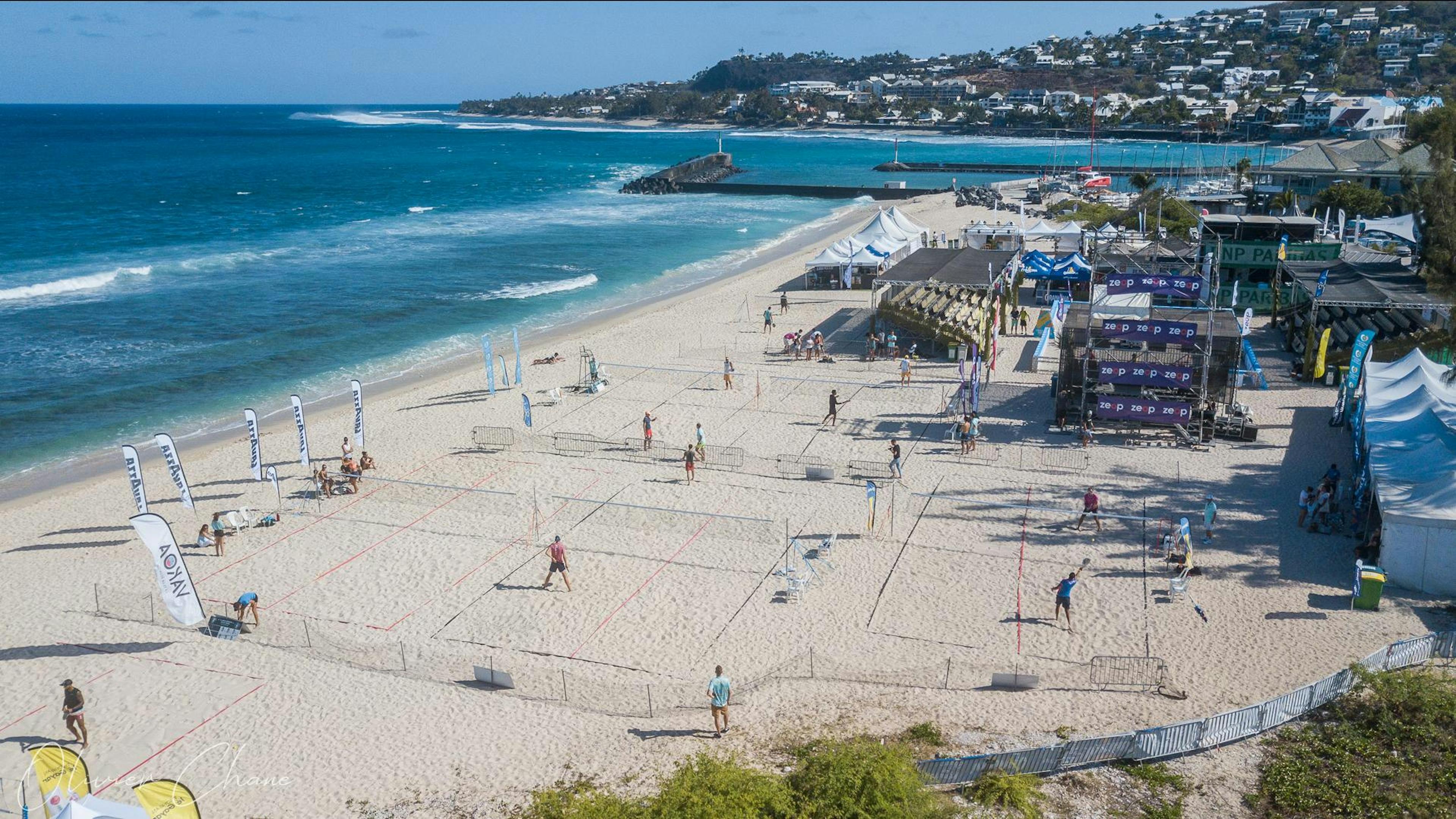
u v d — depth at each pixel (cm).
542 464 3275
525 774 1731
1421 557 2230
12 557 2648
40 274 6650
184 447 3581
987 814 1552
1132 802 1597
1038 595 2316
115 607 2348
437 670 2058
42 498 3123
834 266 6112
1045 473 3070
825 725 1841
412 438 3562
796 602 2316
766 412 3772
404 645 2112
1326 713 1808
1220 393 3378
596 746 1808
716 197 13025
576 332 5328
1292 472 3011
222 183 14162
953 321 4516
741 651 2112
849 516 2798
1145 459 3162
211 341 5056
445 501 2970
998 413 3678
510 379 4334
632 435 3541
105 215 10075
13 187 12875
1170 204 8394
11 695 1994
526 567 2536
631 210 11462
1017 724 1823
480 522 2812
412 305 5975
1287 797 1586
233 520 2773
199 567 2559
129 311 5672
